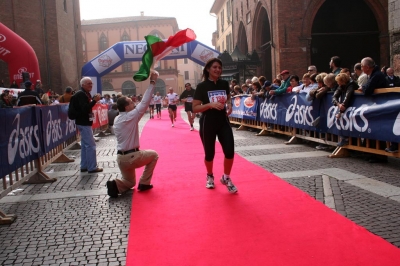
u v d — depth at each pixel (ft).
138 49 59.47
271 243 10.80
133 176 17.16
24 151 18.10
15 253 11.17
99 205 15.65
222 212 13.71
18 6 70.08
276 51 66.80
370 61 20.45
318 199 14.89
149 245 11.07
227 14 123.13
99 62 59.06
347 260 9.57
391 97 19.35
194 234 11.75
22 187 19.45
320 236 11.16
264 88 36.60
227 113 16.88
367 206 13.82
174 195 16.31
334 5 78.84
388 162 21.39
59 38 76.38
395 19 35.60
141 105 16.99
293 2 64.59
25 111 18.40
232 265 9.54
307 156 24.27
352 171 19.38
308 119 27.50
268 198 15.17
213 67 16.20
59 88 75.77
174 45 16.46
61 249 11.32
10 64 50.11
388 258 9.62
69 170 23.50
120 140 16.87
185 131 44.39
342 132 23.22
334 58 26.94
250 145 30.48
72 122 31.94
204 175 19.99
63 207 15.64
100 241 11.78
